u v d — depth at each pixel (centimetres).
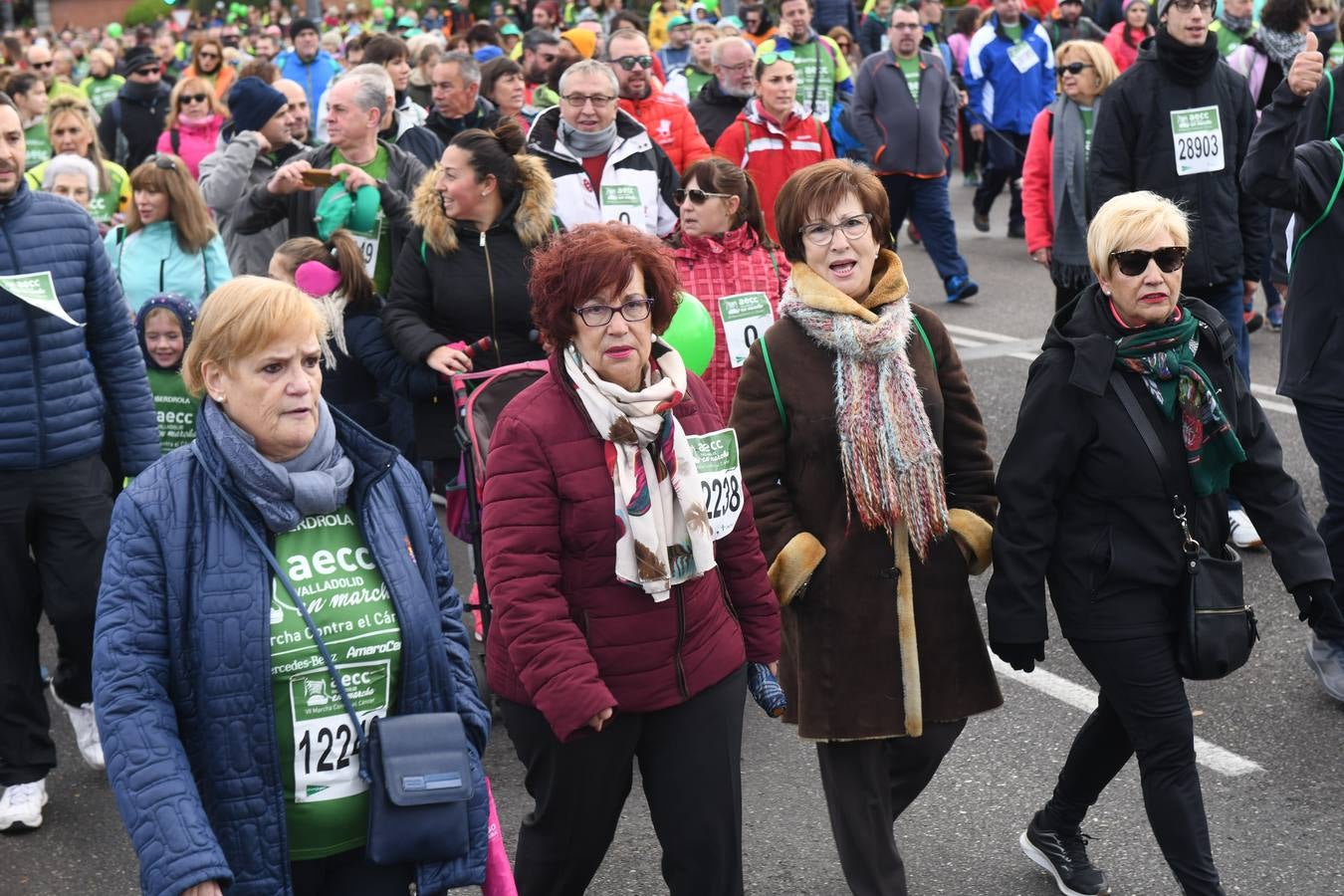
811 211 371
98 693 262
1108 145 689
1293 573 377
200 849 251
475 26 1570
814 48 1228
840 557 367
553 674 312
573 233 327
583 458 321
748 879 430
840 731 368
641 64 880
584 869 344
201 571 269
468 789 276
